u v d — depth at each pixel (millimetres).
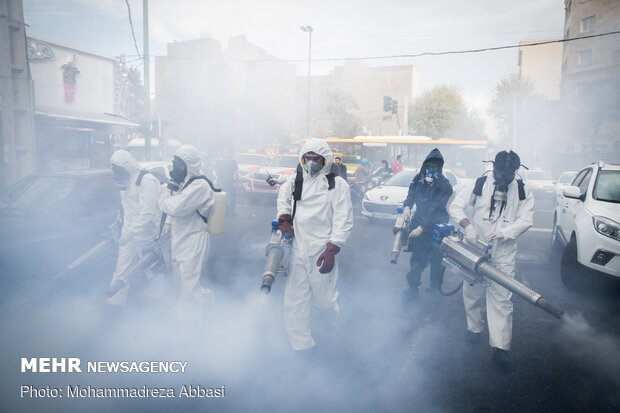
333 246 3090
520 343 3869
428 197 4574
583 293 5379
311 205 3150
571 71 35156
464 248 3393
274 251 3188
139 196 4121
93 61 21797
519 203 3467
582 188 6473
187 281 3557
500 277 3145
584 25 34344
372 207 10180
